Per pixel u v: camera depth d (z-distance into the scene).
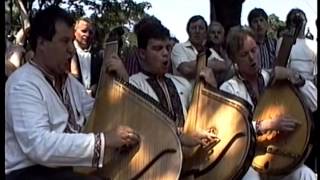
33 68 3.31
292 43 4.21
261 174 4.11
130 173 3.30
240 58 4.22
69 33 3.34
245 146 3.59
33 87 3.25
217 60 4.75
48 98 3.28
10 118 3.22
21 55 4.71
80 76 5.16
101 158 3.21
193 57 5.38
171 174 3.29
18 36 5.32
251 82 4.28
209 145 3.64
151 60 3.89
